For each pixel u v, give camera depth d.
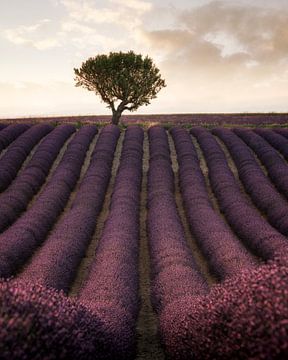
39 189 20.34
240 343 3.95
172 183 20.44
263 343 3.60
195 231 14.55
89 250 13.82
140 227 15.93
